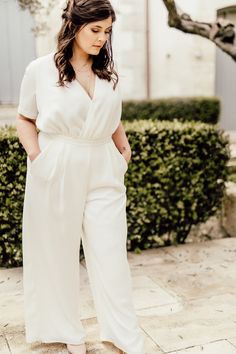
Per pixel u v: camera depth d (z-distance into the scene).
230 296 2.93
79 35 1.85
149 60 9.55
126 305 2.01
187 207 3.93
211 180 3.95
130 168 3.67
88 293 2.99
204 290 3.03
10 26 8.02
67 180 1.96
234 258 3.63
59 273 2.11
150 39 9.49
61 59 1.88
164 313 2.70
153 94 9.69
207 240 4.12
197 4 9.27
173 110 8.91
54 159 1.95
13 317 2.69
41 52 7.91
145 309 2.76
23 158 3.37
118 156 2.07
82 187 1.99
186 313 2.70
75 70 1.93
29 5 4.64
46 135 2.00
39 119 1.97
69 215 2.01
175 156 3.77
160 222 3.89
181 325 2.55
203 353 2.26
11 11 7.97
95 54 1.88
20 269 3.49
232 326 2.53
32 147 2.03
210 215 4.08
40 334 2.24
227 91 10.02
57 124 1.92
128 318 2.01
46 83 1.91
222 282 3.16
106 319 2.03
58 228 2.03
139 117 8.97
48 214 2.01
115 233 2.00
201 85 9.73
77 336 2.23
